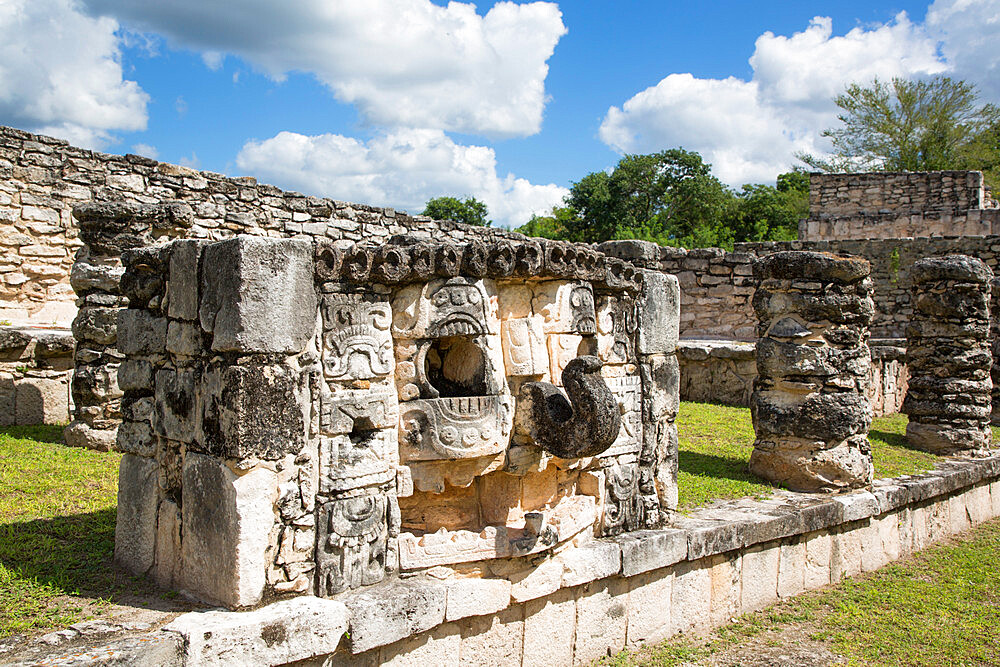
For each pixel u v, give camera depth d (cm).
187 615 318
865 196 2081
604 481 477
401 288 385
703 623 523
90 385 651
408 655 372
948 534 784
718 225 3055
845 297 666
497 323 410
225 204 1048
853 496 643
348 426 364
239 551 325
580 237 3219
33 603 333
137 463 391
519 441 415
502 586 401
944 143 2817
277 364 338
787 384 679
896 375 1218
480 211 3259
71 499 505
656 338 510
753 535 544
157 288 388
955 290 873
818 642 506
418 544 386
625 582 473
